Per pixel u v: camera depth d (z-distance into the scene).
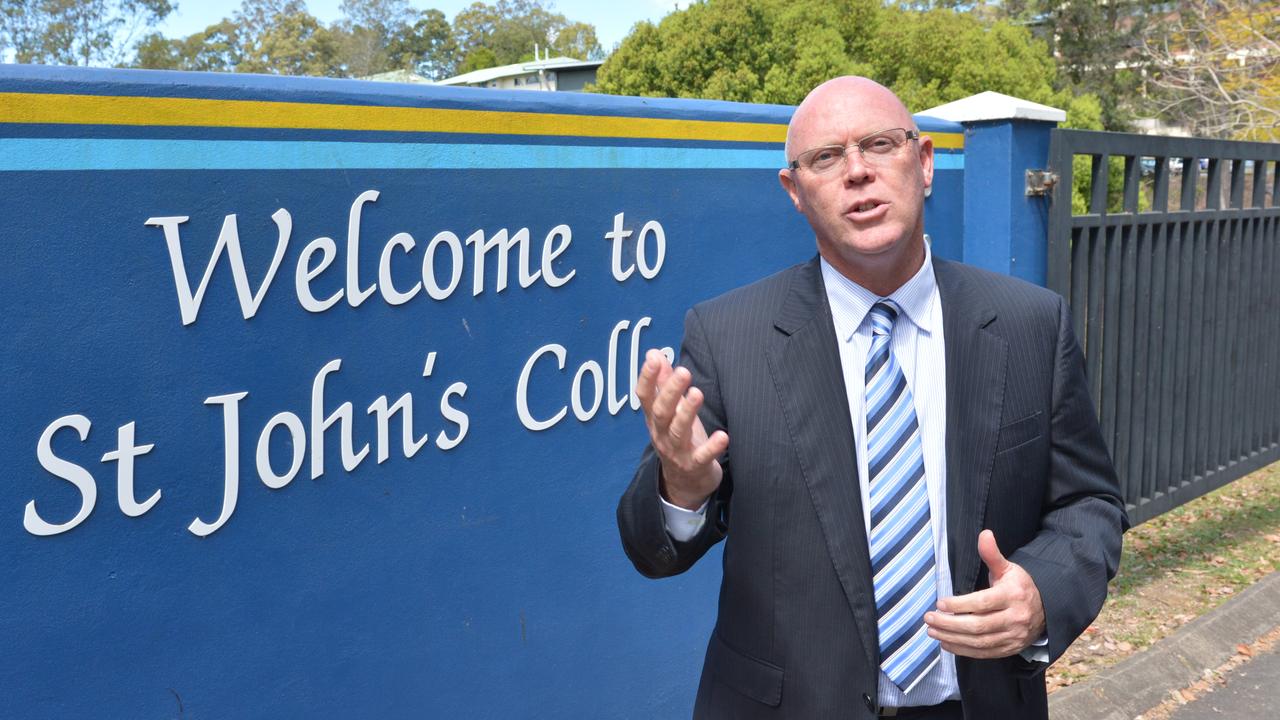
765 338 1.97
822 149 1.88
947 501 1.88
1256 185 5.68
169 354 2.30
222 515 2.40
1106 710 3.96
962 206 4.38
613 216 3.14
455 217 2.77
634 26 23.22
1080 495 1.99
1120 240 4.78
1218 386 5.52
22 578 2.14
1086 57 40.31
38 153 2.10
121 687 2.28
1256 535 6.03
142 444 2.28
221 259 2.36
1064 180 4.43
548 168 2.97
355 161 2.57
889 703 1.90
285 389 2.49
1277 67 22.28
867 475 1.90
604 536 3.19
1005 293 1.99
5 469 2.11
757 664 1.93
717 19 21.73
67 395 2.17
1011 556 1.87
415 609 2.77
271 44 69.31
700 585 3.50
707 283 3.42
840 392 1.91
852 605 1.86
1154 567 5.49
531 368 2.98
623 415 3.22
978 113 4.24
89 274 2.18
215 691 2.42
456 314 2.80
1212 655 4.43
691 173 3.34
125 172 2.21
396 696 2.75
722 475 1.90
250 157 2.39
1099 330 4.73
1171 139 4.95
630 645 3.29
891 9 24.89
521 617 3.01
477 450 2.87
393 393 2.68
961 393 1.90
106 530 2.24
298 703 2.56
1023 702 1.93
